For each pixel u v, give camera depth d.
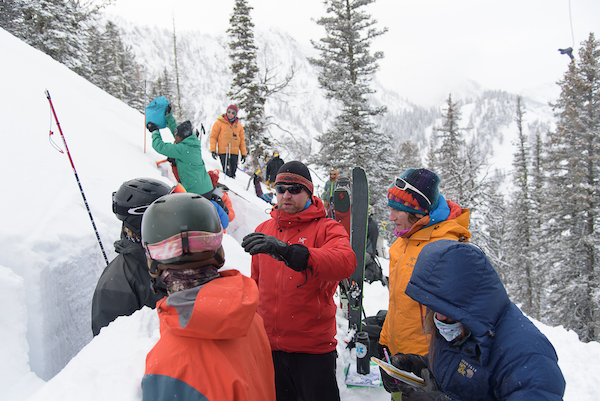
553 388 1.11
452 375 1.35
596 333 18.34
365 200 3.00
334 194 3.78
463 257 1.25
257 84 20.86
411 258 2.13
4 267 1.99
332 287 2.17
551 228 21.53
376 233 5.77
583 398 2.92
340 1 22.50
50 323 2.12
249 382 1.19
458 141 31.70
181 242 1.12
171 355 1.08
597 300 17.89
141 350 1.42
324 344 2.08
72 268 2.48
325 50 22.73
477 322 1.22
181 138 4.61
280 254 1.67
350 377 2.83
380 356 2.82
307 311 2.03
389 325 2.25
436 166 32.78
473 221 25.47
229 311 1.06
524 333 1.21
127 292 1.86
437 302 1.26
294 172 2.11
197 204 1.19
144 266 1.96
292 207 2.14
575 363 3.42
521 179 30.03
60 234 2.54
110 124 6.35
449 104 32.09
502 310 1.27
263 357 1.44
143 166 5.26
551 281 20.45
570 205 21.00
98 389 1.20
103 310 1.83
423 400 1.43
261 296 2.16
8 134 3.67
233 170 9.62
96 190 3.57
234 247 4.55
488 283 1.24
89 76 19.42
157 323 1.71
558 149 22.42
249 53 21.12
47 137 4.10
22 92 5.05
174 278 1.16
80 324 2.44
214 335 1.08
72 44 18.12
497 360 1.22
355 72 22.64
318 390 2.04
